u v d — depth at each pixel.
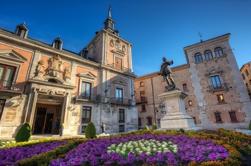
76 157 4.73
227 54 26.98
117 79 27.20
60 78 19.95
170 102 10.45
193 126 9.67
